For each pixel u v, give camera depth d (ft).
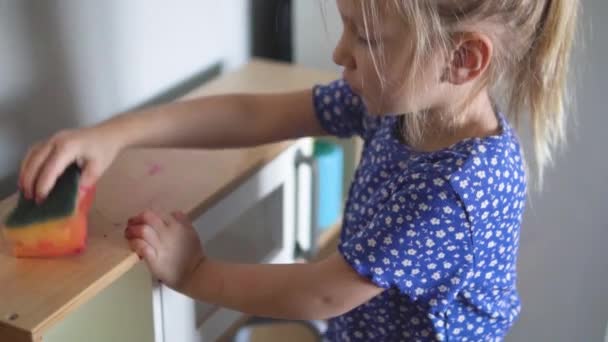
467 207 2.36
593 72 3.50
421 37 2.27
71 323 2.74
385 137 2.79
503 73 2.52
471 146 2.45
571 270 4.05
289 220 3.41
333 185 3.68
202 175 2.84
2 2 2.80
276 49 4.37
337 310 2.45
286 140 3.11
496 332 2.85
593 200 3.81
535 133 2.72
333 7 4.00
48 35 3.02
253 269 2.50
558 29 2.50
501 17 2.35
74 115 3.25
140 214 2.46
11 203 2.70
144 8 3.45
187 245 2.47
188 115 2.86
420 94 2.41
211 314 3.02
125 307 2.65
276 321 3.24
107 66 3.34
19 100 2.98
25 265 2.24
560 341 4.28
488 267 2.59
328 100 3.04
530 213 3.99
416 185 2.38
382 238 2.38
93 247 2.35
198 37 3.86
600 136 3.63
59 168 2.40
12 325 1.99
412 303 2.63
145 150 3.01
